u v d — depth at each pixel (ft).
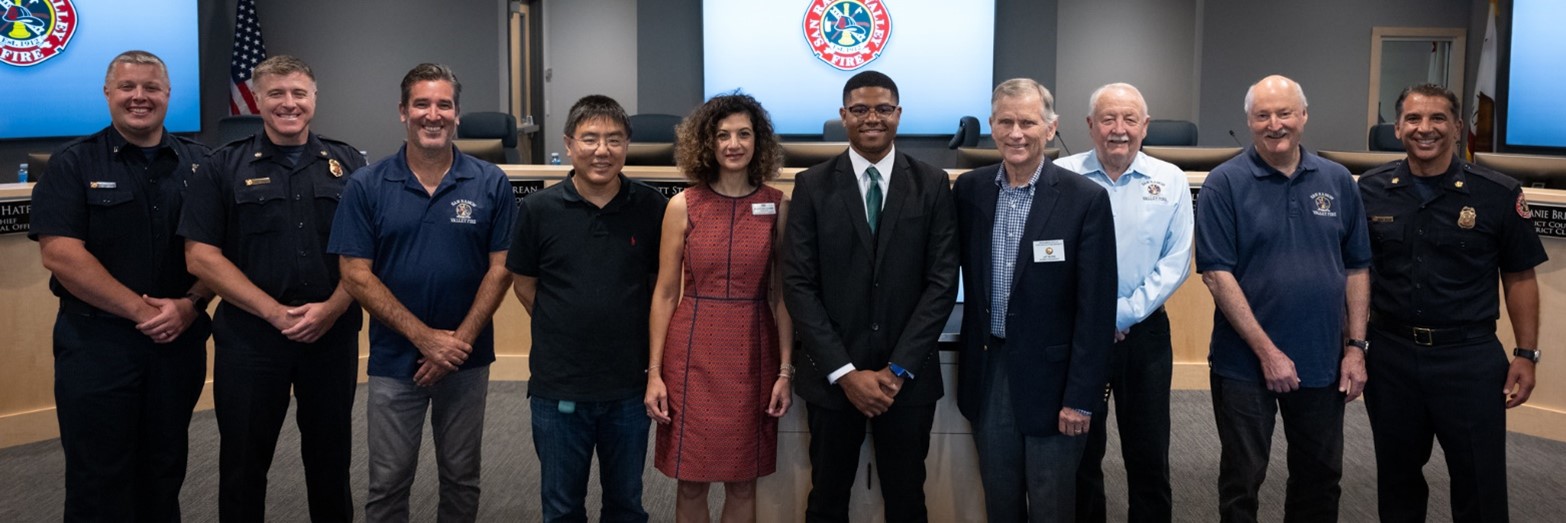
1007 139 8.26
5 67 20.75
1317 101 32.30
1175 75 36.47
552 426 8.86
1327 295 8.97
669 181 15.44
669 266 8.70
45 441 13.91
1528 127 27.04
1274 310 9.02
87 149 9.43
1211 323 16.02
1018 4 34.24
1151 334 9.50
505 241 9.31
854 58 33.83
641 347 8.85
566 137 8.59
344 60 27.27
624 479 9.13
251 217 9.17
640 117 24.38
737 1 33.55
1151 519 9.71
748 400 8.61
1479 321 9.41
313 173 9.46
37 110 21.39
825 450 8.64
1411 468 9.82
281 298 9.27
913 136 34.22
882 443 8.66
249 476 9.37
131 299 9.29
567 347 8.68
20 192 13.42
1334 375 9.09
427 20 27.63
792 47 33.81
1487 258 9.37
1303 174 9.12
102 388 9.36
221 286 9.05
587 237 8.64
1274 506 11.62
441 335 8.97
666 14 34.04
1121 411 9.67
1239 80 32.01
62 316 9.55
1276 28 31.99
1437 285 9.39
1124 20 36.22
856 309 8.27
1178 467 12.94
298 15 27.02
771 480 9.36
